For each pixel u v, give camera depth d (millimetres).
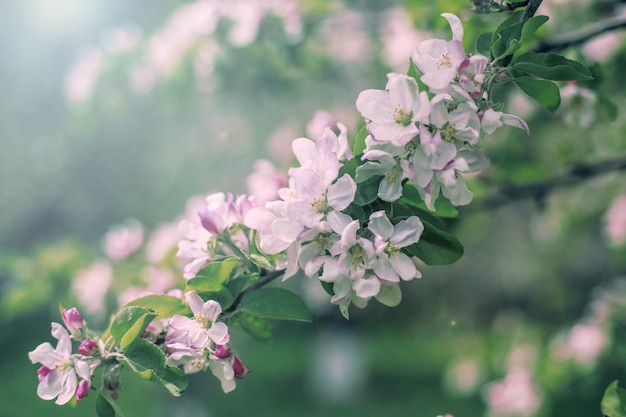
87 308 1525
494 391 1942
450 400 4715
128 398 3633
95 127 1814
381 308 9305
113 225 3535
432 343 8656
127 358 688
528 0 751
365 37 1703
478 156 676
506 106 1433
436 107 659
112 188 3412
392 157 667
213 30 1466
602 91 1213
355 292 682
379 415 4504
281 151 2102
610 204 2025
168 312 723
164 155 3199
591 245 4117
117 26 3420
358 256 660
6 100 3672
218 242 749
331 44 1656
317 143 683
